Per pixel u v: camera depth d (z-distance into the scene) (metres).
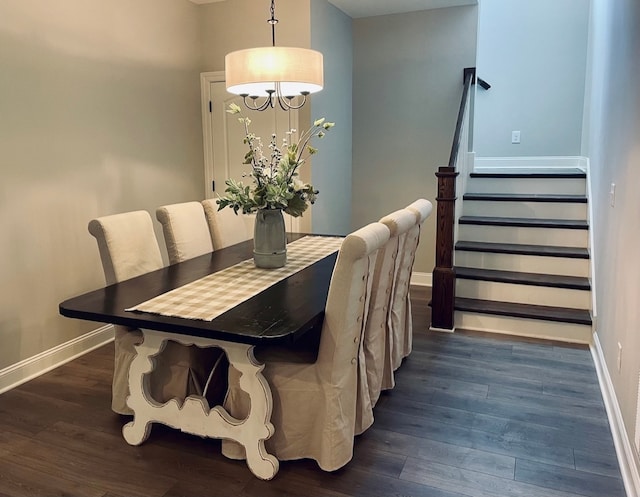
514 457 2.30
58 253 3.36
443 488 2.10
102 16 3.60
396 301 2.98
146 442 2.44
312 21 4.32
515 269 4.12
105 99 3.67
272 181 2.73
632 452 2.07
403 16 4.97
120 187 3.85
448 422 2.60
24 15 3.04
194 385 2.48
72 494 2.07
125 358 2.61
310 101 4.40
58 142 3.32
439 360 3.36
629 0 2.73
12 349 3.08
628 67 2.66
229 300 2.26
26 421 2.64
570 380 3.07
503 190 4.79
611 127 3.20
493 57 5.66
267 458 2.15
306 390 2.18
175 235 3.10
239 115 4.64
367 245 2.01
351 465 2.25
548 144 5.61
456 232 4.33
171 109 4.36
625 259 2.50
